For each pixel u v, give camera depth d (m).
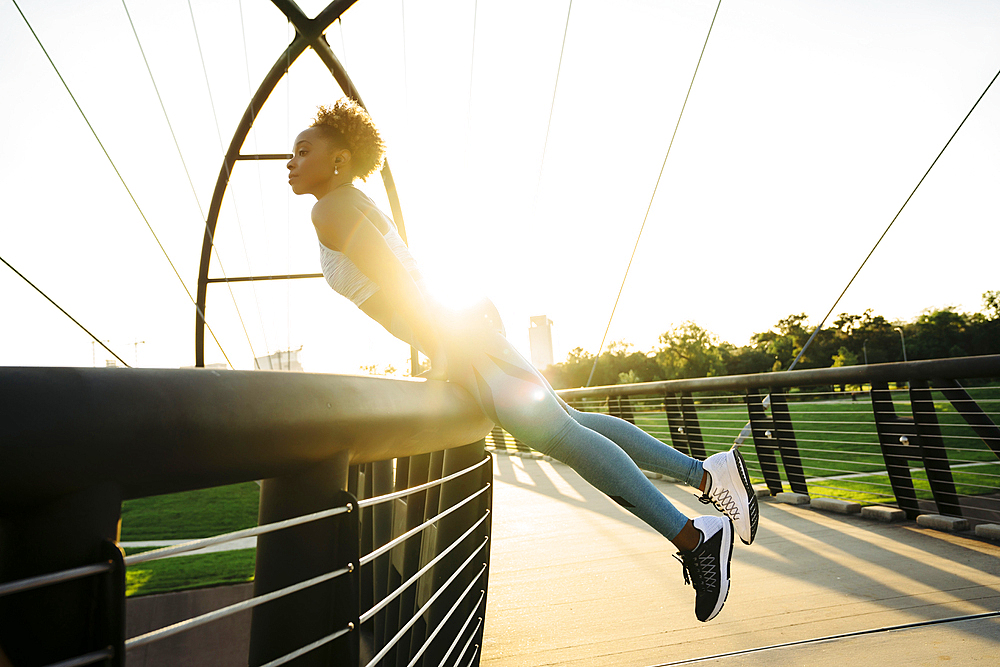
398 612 1.17
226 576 4.91
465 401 1.05
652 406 5.22
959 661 1.29
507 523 3.34
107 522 0.31
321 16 9.46
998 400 2.43
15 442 0.26
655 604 1.83
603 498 4.02
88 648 0.30
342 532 0.52
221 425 0.36
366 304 1.41
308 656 0.49
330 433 0.49
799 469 3.53
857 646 1.41
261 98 10.80
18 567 0.29
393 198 10.62
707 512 3.20
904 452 2.83
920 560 2.09
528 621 1.76
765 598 1.80
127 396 0.31
